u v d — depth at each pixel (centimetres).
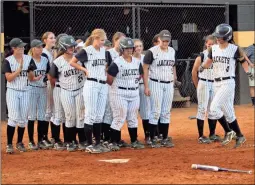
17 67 1198
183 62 2228
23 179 911
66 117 1238
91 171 969
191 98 2311
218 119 1316
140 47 1277
